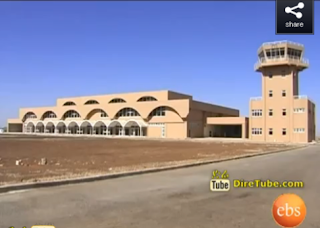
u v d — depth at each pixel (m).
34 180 11.30
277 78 63.06
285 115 61.75
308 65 63.06
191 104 72.06
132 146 36.34
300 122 60.22
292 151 33.88
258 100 65.12
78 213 7.38
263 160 22.14
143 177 13.33
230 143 49.28
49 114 98.38
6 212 7.39
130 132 79.62
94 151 27.58
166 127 73.75
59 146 34.06
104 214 7.32
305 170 16.05
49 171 14.08
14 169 14.73
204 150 30.73
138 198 9.10
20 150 27.44
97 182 11.91
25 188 10.25
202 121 76.81
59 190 10.17
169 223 6.69
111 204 8.30
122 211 7.61
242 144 46.34
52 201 8.56
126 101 81.94
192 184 11.59
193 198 9.19
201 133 76.38
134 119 78.69
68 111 93.19
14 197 9.02
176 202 8.64
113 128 82.31
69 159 19.94
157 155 24.05
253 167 17.39
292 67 61.84
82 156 22.33
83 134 87.56
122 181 12.20
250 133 65.38
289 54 61.59
